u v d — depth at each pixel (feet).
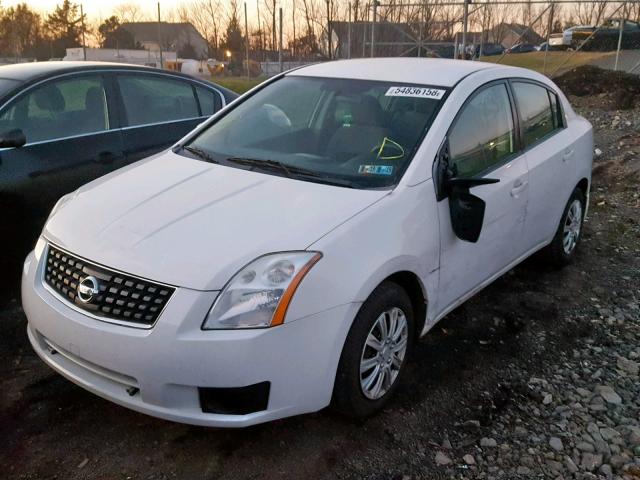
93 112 16.49
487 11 59.62
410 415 10.46
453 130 11.74
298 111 12.94
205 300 8.32
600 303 14.97
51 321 9.23
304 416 10.27
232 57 90.48
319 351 8.80
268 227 9.21
